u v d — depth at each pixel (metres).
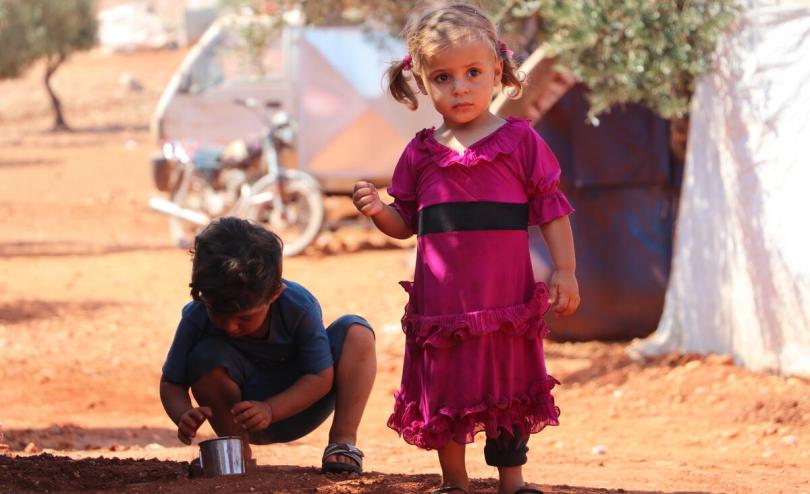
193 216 23.92
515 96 5.88
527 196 5.52
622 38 13.01
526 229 5.52
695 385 12.35
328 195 25.59
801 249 11.98
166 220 31.09
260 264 5.65
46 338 16.17
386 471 8.14
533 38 15.56
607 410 11.96
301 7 20.52
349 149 25.00
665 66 12.62
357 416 6.45
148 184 38.19
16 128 56.31
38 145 49.69
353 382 6.41
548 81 13.97
